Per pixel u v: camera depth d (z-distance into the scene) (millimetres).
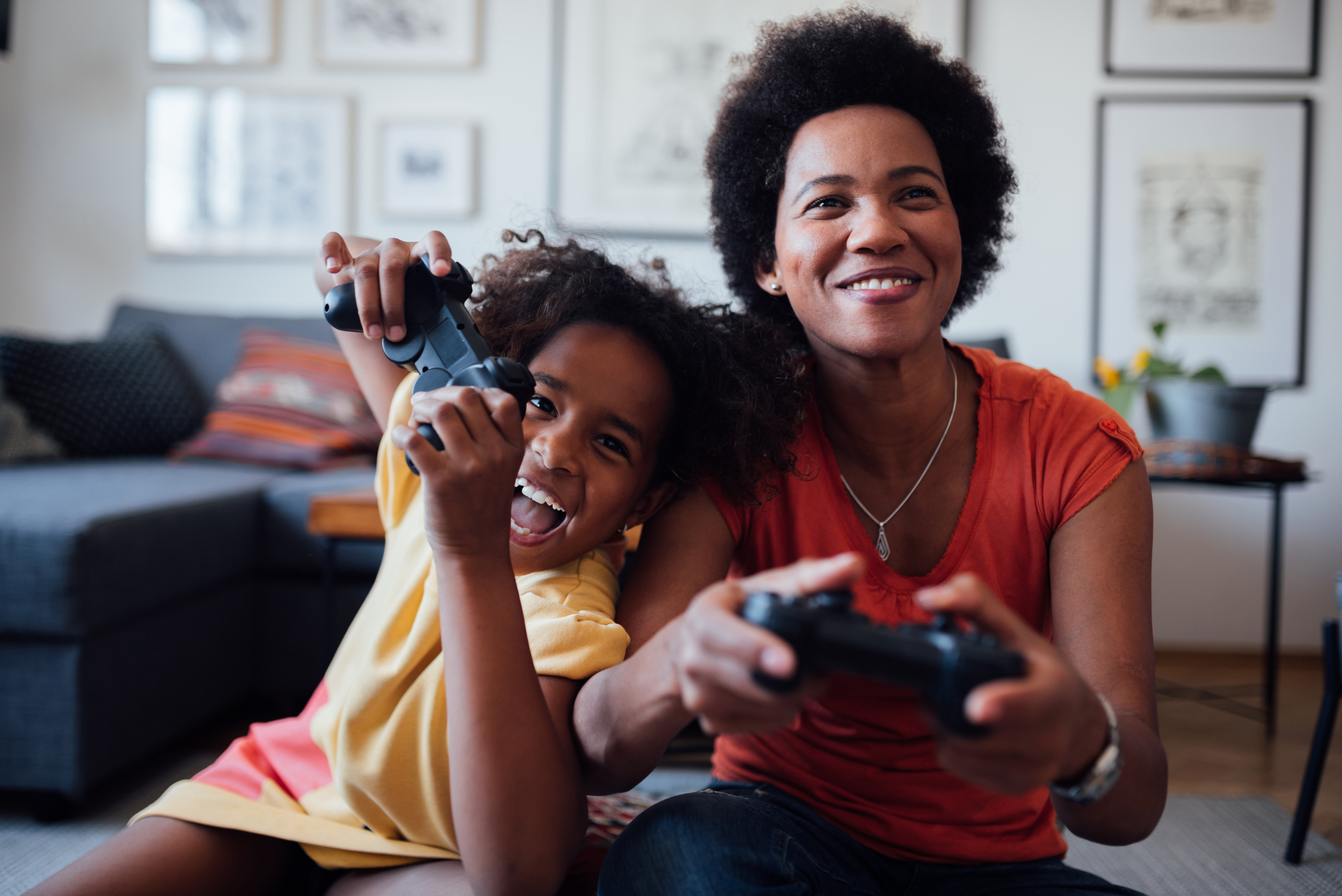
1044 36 2930
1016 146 2945
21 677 1549
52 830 1530
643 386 829
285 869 878
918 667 426
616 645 722
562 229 1055
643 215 2990
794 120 838
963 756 443
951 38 2891
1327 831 1659
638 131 2988
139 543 1653
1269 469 2088
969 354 862
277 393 2605
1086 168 2939
